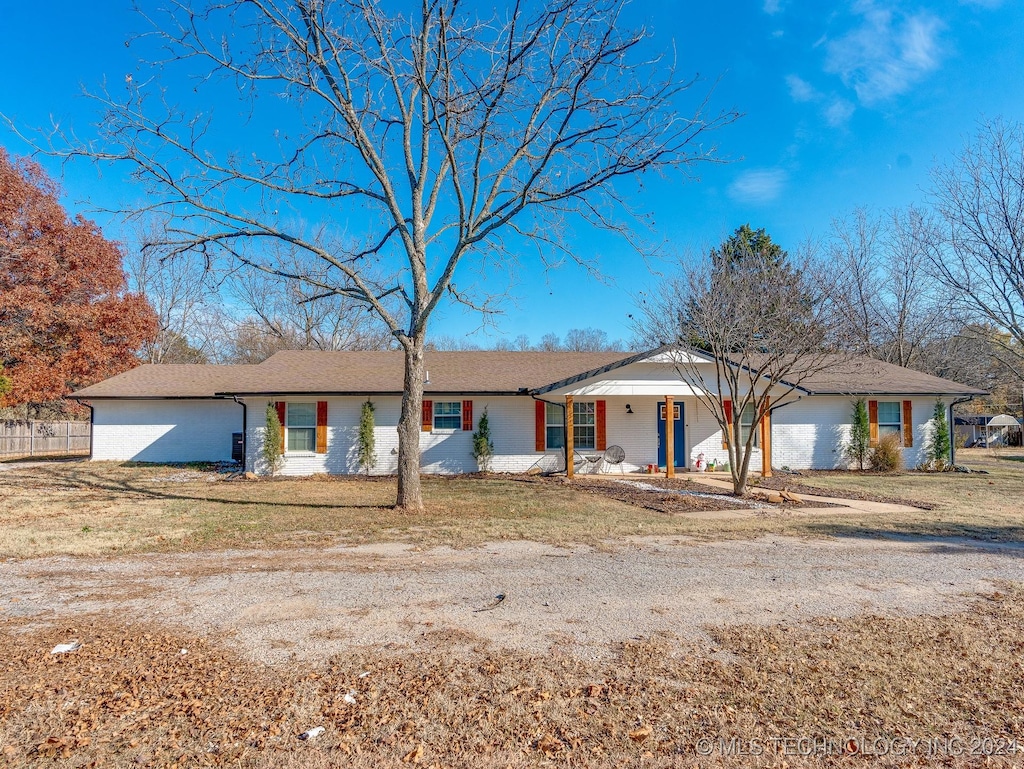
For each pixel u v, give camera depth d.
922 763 3.09
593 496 13.20
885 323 29.84
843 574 6.73
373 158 11.02
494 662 4.31
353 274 10.78
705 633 4.89
